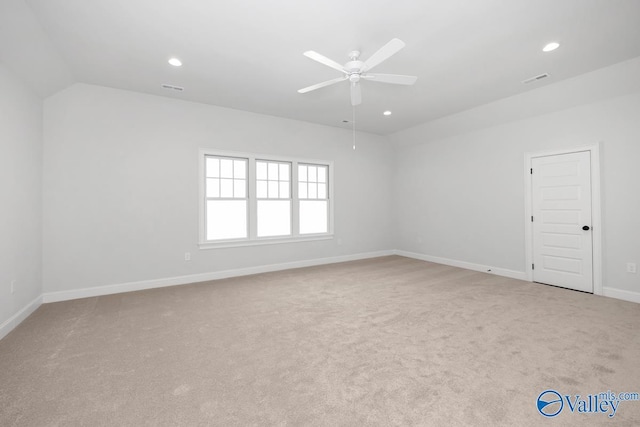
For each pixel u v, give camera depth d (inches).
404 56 116.0
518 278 173.3
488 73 131.0
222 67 125.0
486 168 189.0
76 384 71.5
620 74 125.0
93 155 142.4
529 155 166.6
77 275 139.1
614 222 135.9
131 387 70.4
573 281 149.8
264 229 197.2
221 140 175.6
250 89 148.6
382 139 251.4
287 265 202.5
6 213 102.4
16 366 79.7
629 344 90.3
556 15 91.1
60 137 135.3
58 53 112.1
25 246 116.1
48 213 132.7
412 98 160.9
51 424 58.5
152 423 58.8
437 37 103.0
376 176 248.5
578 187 147.0
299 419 59.6
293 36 102.0
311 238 212.7
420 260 232.7
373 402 64.6
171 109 161.0
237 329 103.5
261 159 191.9
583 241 145.6
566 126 150.9
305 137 208.2
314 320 111.4
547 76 134.0
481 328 103.1
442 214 219.0
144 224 154.4
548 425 57.7
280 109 180.2
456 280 170.1
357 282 166.6
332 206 223.0
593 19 93.0
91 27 96.0
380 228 251.9
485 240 190.9
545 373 75.2
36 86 121.2
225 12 88.9
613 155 135.4
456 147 207.9
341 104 171.0
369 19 92.7
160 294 144.6
